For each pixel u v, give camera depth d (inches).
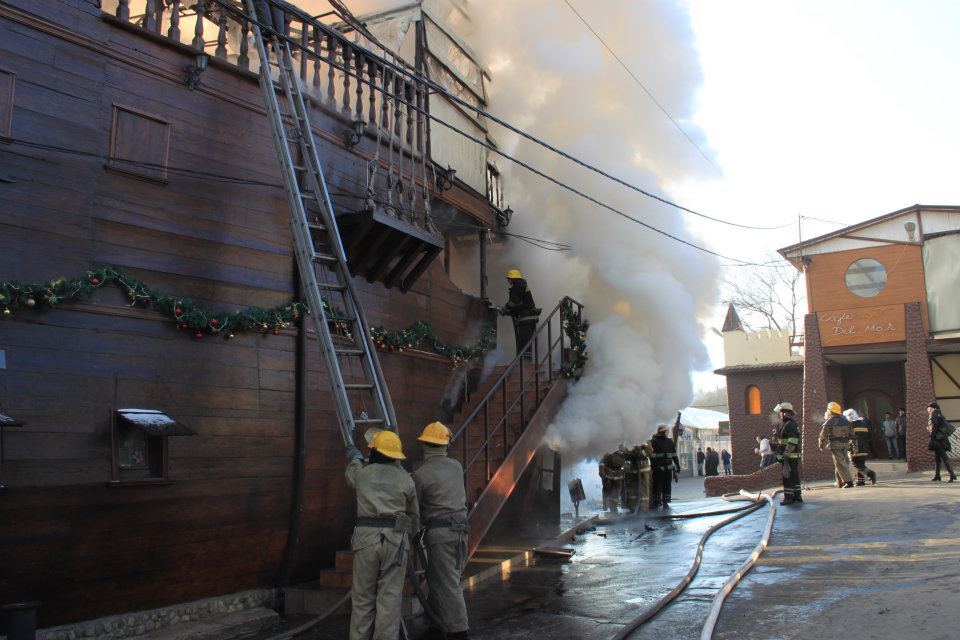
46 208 235.1
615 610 251.4
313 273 268.5
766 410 1085.8
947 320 757.9
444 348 405.4
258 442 285.6
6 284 219.5
